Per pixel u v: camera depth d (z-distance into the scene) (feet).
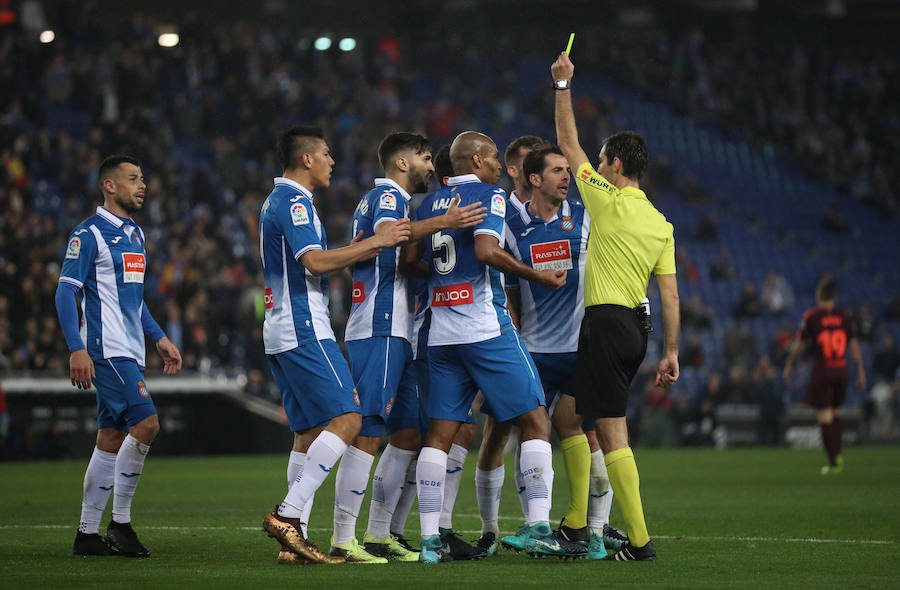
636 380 293.43
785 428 285.43
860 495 133.39
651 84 461.78
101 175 83.56
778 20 485.97
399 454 79.00
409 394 79.51
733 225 400.26
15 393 223.71
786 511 113.80
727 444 280.72
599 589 60.70
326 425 74.28
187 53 352.69
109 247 81.92
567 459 79.51
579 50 465.06
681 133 442.50
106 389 80.59
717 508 117.70
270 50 375.66
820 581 64.28
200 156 330.34
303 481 72.28
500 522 103.65
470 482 163.73
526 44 464.65
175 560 75.72
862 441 292.20
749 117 453.58
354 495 75.05
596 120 405.59
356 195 322.75
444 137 382.83
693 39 462.60
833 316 179.83
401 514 83.05
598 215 75.92
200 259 266.77
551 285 74.79
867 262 401.90
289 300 74.69
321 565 71.82
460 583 62.85
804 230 410.11
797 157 444.55
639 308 75.41
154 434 80.89
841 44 492.13
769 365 300.40
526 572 68.23
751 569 69.87
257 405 250.57
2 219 243.19
